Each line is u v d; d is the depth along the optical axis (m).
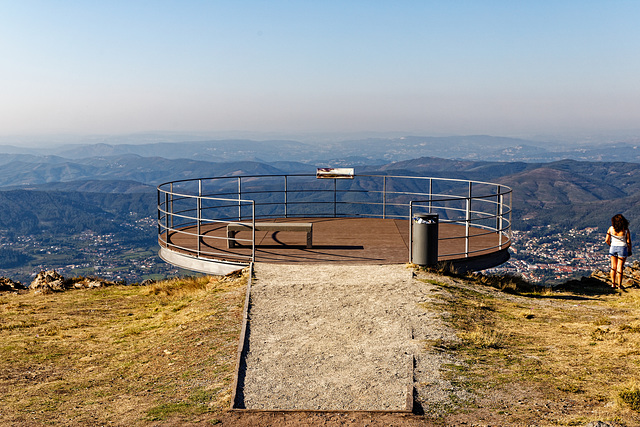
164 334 8.71
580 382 5.82
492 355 6.77
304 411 5.35
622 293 11.01
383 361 6.54
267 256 11.69
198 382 6.37
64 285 14.38
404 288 9.48
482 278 11.33
